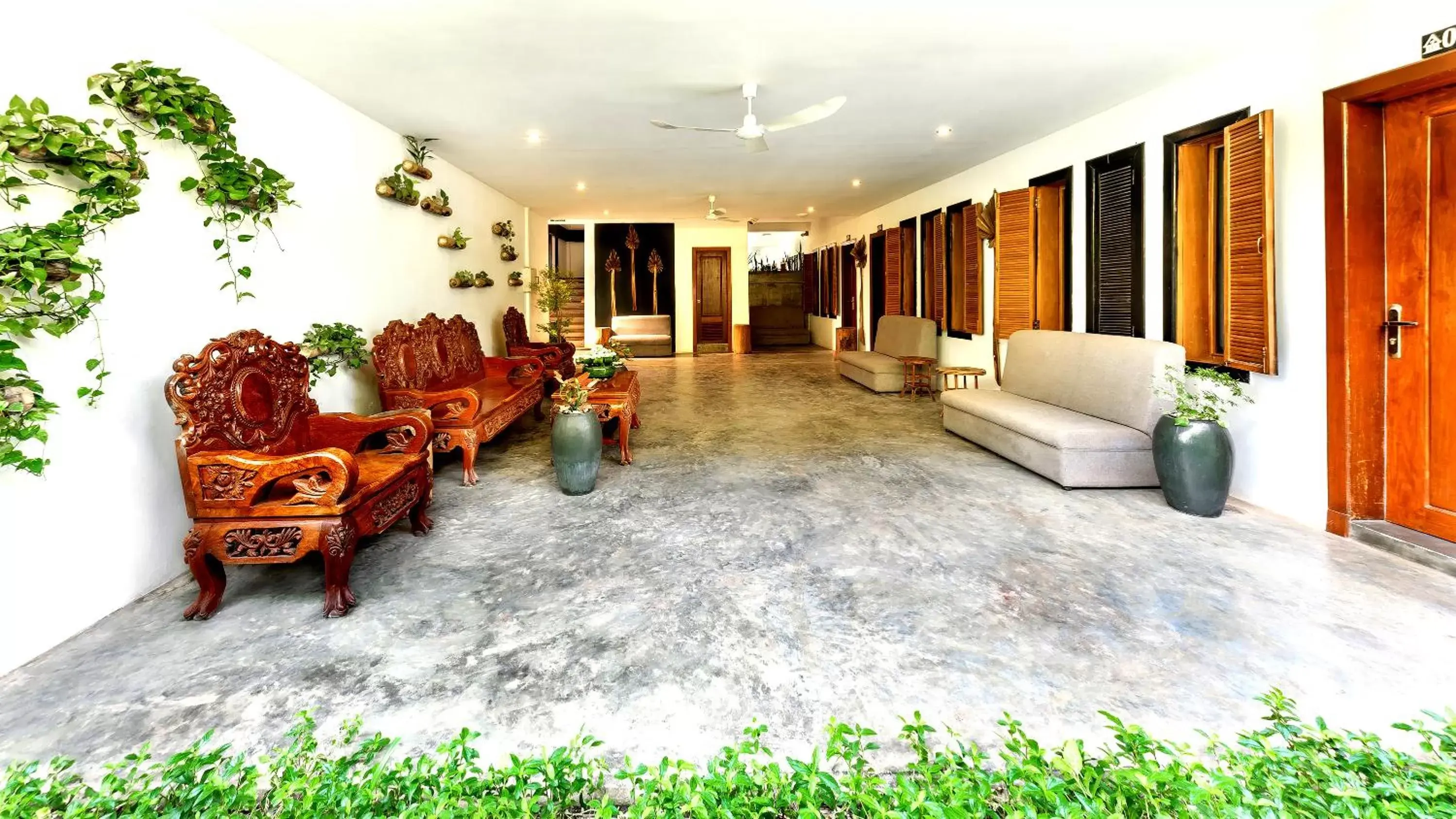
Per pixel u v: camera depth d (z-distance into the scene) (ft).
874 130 17.84
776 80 13.46
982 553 10.07
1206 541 10.37
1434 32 8.91
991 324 22.20
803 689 6.54
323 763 5.08
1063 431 13.26
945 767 4.79
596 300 42.06
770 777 4.58
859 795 4.35
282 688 6.66
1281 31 11.22
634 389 18.15
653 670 6.92
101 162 7.95
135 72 8.63
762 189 27.55
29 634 7.31
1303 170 10.91
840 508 12.38
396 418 11.11
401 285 17.49
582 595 8.80
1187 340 14.01
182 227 9.82
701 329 45.88
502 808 4.42
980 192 22.54
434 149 19.10
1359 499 10.36
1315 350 10.79
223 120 9.98
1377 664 6.74
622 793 5.12
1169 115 13.99
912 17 10.54
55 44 7.84
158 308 9.34
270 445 9.79
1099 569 9.36
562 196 28.63
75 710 6.31
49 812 4.47
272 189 11.24
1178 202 13.85
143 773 4.98
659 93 14.19
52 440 7.66
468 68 12.46
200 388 8.52
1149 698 6.24
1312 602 8.16
